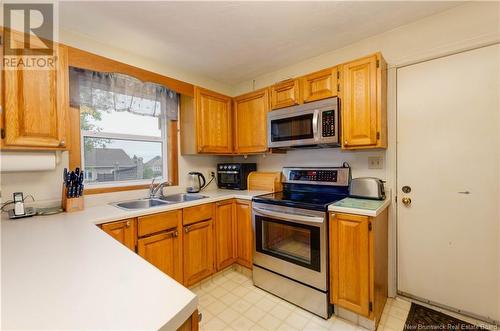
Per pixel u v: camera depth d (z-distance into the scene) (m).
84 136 2.05
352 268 1.64
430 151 1.83
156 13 1.64
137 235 1.71
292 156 2.65
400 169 1.96
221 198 2.34
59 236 1.16
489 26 1.59
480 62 1.63
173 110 2.60
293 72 2.59
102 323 0.51
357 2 1.59
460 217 1.73
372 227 1.57
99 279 0.71
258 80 2.93
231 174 2.90
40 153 1.62
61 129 1.60
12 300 0.60
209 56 2.35
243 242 2.39
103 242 1.07
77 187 1.76
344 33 1.98
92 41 1.97
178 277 1.96
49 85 1.55
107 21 1.72
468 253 1.70
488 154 1.62
